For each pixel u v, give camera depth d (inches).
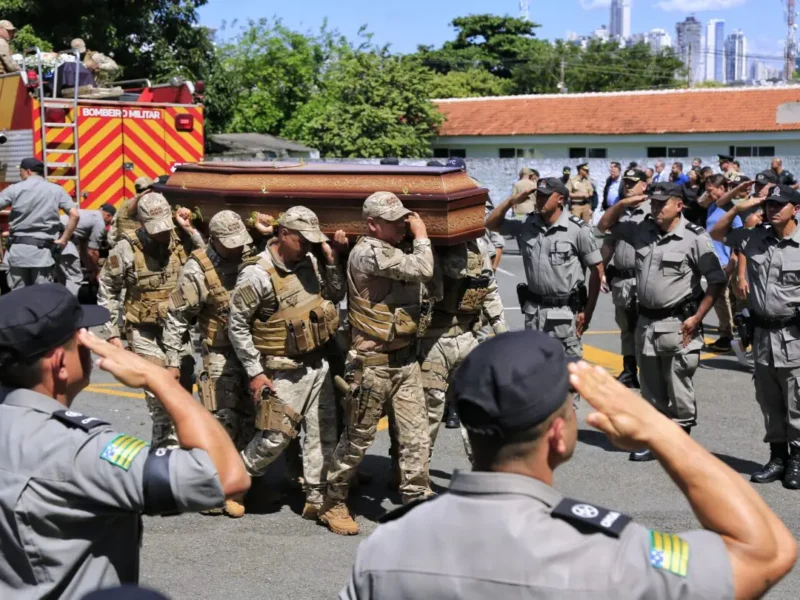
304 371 215.9
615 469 262.8
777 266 242.2
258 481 236.8
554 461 77.9
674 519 224.5
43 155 447.5
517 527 73.4
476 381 76.4
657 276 262.8
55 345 93.7
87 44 824.9
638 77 2333.9
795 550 74.9
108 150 467.2
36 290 95.2
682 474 75.5
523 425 75.0
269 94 1401.3
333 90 1386.6
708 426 307.0
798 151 1219.2
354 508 233.6
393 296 207.2
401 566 75.4
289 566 198.5
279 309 210.2
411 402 213.9
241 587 187.8
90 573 91.7
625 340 353.1
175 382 93.1
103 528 92.0
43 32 816.3
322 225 218.2
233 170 231.5
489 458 77.2
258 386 211.9
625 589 70.5
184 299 221.6
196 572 195.0
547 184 277.3
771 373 247.8
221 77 949.2
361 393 208.5
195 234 239.0
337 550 207.5
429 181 209.3
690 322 261.6
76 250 424.8
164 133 481.1
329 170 220.2
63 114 458.0
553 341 78.2
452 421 305.7
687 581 71.1
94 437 90.4
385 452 281.1
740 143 1242.0
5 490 89.1
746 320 249.9
